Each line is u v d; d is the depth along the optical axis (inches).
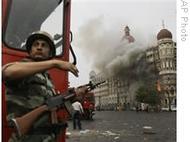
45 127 121.9
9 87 119.0
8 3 137.1
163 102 2465.6
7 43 134.1
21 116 118.9
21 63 115.0
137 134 666.8
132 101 2465.6
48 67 116.2
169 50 2492.6
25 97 119.9
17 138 119.6
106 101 2445.9
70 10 159.8
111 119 1333.7
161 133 682.8
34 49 124.8
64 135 143.9
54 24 152.3
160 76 2438.5
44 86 124.6
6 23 135.3
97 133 673.0
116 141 559.8
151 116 1676.9
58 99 124.7
